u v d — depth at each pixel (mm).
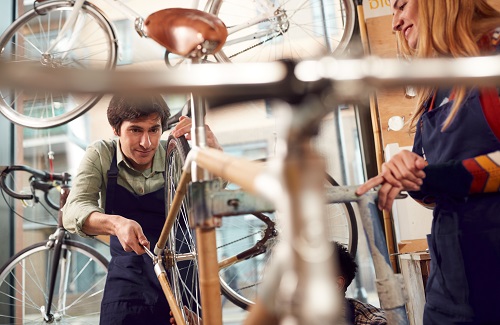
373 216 877
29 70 315
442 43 1139
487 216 1044
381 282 842
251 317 495
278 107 401
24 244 3152
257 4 2707
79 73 330
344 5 2738
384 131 2531
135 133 1889
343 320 1853
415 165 958
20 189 3189
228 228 2824
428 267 2016
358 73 383
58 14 3250
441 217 1118
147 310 1825
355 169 2928
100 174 1964
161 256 1512
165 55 2779
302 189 365
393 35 2668
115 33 2857
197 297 1625
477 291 1030
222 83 369
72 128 3303
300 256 351
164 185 2000
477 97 1082
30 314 3021
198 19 880
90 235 1851
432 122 1196
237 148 2910
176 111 2709
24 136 3303
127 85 344
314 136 390
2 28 3271
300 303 346
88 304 3018
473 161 1000
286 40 2820
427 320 1144
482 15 1192
